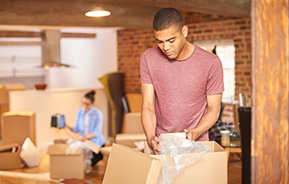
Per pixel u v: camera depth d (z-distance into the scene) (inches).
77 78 341.1
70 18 163.9
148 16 189.9
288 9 46.1
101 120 203.2
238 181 161.9
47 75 426.3
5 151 199.2
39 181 170.9
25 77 447.2
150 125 75.4
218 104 76.9
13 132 207.5
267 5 43.4
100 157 194.1
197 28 225.1
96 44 301.4
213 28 216.7
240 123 124.1
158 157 54.1
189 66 74.6
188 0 125.6
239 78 206.7
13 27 232.4
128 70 266.4
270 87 44.4
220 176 55.8
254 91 42.8
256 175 43.7
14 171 189.2
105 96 271.1
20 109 231.5
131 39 263.1
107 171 58.2
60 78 385.4
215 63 74.4
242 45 203.8
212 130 155.6
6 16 151.0
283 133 46.9
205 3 133.6
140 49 257.1
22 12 153.1
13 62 438.9
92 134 195.9
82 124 202.1
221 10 143.0
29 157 195.0
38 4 155.0
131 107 264.4
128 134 190.9
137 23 186.9
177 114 76.7
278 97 45.5
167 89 76.5
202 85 75.5
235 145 136.1
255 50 42.3
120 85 259.6
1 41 338.3
